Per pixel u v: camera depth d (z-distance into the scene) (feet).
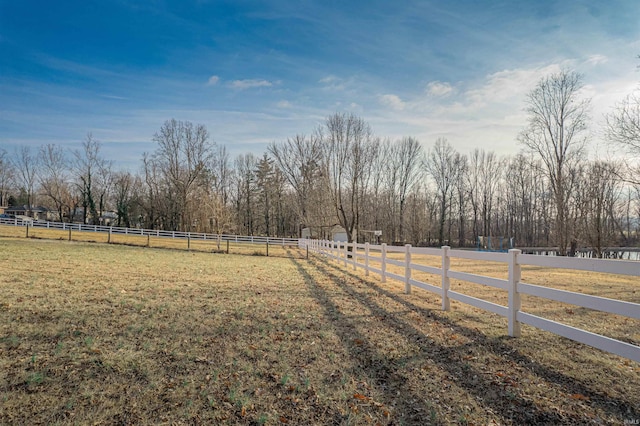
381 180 195.52
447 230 207.41
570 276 47.44
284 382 11.96
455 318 19.77
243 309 21.68
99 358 13.60
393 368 13.06
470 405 10.44
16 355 13.66
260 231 214.90
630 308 10.52
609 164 86.63
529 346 14.87
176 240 106.52
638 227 124.36
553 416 9.73
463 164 199.41
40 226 111.86
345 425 9.57
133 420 9.70
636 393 10.85
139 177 197.67
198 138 173.47
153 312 20.45
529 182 181.98
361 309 22.11
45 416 9.78
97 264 42.09
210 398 10.89
